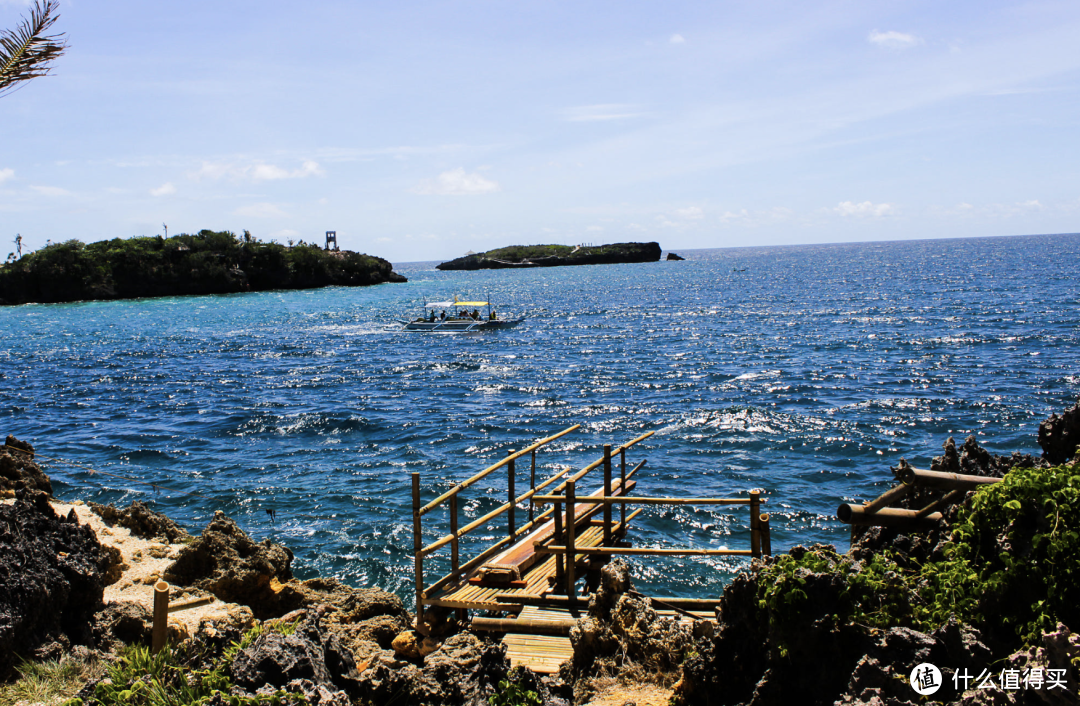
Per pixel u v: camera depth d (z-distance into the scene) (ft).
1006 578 17.43
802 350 158.61
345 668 20.11
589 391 121.08
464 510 63.10
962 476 22.31
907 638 15.80
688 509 62.08
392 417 103.24
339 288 507.71
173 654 19.66
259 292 476.54
